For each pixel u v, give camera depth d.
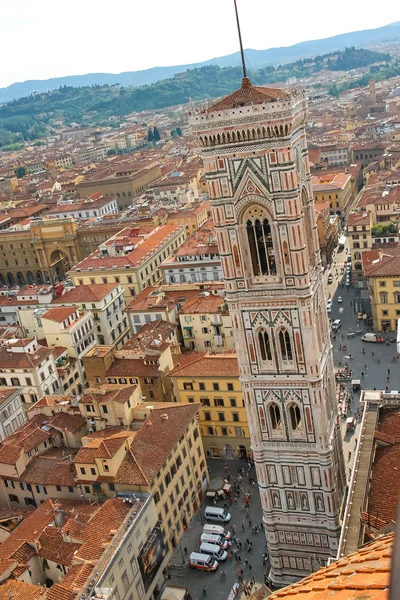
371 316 196.75
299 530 97.75
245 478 133.00
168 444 116.50
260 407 92.44
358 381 158.25
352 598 20.03
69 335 172.50
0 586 89.75
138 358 148.75
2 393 146.00
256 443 94.25
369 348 178.62
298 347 86.94
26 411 150.25
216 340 167.00
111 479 108.75
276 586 101.94
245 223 83.81
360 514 68.69
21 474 118.75
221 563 111.44
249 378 90.88
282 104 75.62
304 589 25.52
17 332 186.12
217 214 83.69
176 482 118.12
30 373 156.75
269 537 99.88
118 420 123.94
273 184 80.19
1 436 140.62
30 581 97.81
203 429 141.12
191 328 169.38
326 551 97.50
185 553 115.19
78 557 94.25
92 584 89.25
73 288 198.38
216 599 104.06
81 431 126.81
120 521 100.69
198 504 127.19
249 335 88.62
